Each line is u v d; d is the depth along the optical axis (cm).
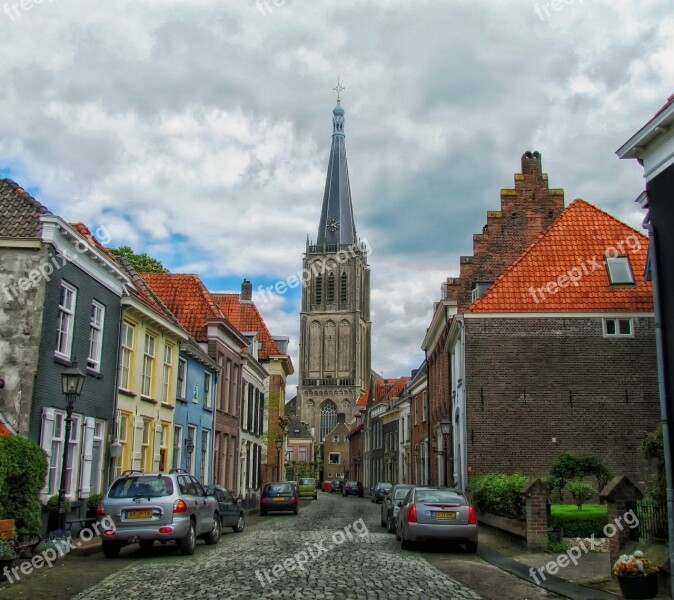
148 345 2372
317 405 12656
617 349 2459
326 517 3073
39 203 1686
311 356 12794
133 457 2172
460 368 2689
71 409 1495
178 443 2639
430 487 1738
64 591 1030
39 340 1571
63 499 1491
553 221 2861
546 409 2433
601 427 2412
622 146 1364
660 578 1073
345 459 11694
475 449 2417
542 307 2495
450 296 3102
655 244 1301
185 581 1116
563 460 1962
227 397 3384
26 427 1527
